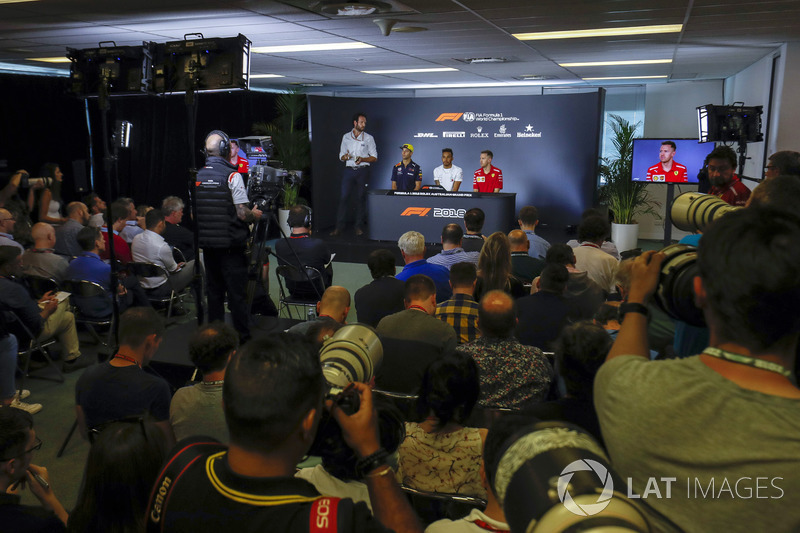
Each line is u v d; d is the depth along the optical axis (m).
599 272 4.00
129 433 1.52
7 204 6.11
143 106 10.70
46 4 4.46
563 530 0.42
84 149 10.09
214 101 11.09
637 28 5.61
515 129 10.06
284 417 0.76
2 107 8.88
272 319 4.76
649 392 0.62
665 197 10.12
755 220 0.60
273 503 0.73
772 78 7.19
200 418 2.27
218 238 4.11
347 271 8.16
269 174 4.35
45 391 4.21
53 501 1.86
